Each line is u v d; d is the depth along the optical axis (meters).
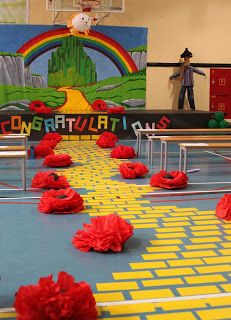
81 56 8.07
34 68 7.96
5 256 2.27
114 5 7.73
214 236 2.61
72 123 7.14
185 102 8.68
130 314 1.71
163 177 3.87
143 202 3.37
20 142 6.86
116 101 8.30
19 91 7.96
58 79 8.05
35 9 8.02
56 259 2.23
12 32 7.81
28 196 3.51
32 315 1.48
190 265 2.19
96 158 5.36
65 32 7.96
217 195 3.62
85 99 8.18
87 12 7.83
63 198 3.08
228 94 8.81
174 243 2.49
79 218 2.93
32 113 7.05
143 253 2.33
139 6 8.34
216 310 1.74
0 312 1.70
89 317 1.62
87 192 3.65
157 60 8.52
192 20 8.53
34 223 2.81
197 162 5.23
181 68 8.50
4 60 7.85
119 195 3.56
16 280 1.98
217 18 8.59
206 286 1.96
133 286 1.95
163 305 1.78
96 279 2.01
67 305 1.51
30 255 2.28
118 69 8.23
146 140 7.23
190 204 3.32
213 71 8.72
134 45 8.23
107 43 8.12
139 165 4.31
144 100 8.41
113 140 6.42
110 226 2.40
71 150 6.02
